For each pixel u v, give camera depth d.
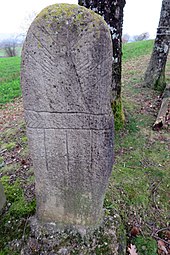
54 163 2.01
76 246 2.16
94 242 2.17
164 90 5.35
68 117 1.79
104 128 1.78
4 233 2.34
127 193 2.82
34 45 1.58
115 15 3.34
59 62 1.60
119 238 2.23
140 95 5.40
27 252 2.17
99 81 1.62
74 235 2.22
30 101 1.78
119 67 3.74
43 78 1.67
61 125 1.83
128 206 2.68
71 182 2.08
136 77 6.72
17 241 2.26
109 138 1.82
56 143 1.91
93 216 2.23
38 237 2.23
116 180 2.99
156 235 2.47
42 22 1.51
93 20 1.48
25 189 2.83
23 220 2.39
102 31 1.49
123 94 5.49
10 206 2.59
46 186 2.15
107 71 1.59
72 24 1.49
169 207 2.78
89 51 1.53
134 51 11.87
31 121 1.86
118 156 3.52
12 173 3.21
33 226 2.32
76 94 1.69
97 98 1.68
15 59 15.30
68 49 1.55
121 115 4.10
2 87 8.05
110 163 1.96
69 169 2.02
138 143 3.81
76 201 2.18
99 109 1.72
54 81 1.67
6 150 3.82
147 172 3.22
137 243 2.37
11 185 2.95
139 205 2.72
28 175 3.11
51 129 1.86
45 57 1.60
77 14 1.49
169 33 5.24
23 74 1.69
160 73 5.59
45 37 1.54
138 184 2.99
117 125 4.03
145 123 4.32
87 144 1.87
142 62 8.95
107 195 2.68
